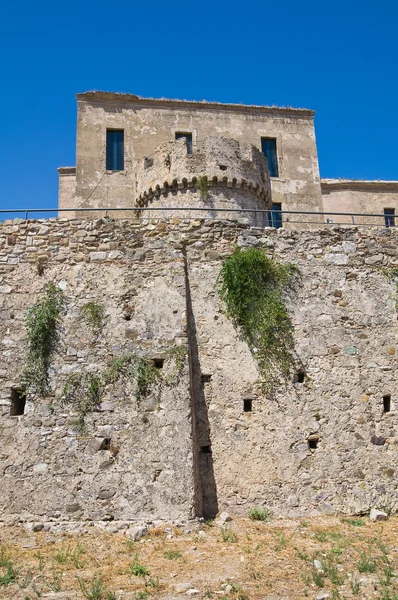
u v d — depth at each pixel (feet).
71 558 30.60
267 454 40.55
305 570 28.53
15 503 35.99
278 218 86.89
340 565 29.40
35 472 36.60
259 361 42.39
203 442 40.22
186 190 67.00
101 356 39.58
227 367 42.01
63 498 36.06
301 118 92.68
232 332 42.86
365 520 39.11
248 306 43.34
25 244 42.98
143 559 30.48
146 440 37.42
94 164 81.00
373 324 45.01
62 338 40.14
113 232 43.45
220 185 67.05
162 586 26.48
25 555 31.37
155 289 41.73
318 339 43.75
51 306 40.65
